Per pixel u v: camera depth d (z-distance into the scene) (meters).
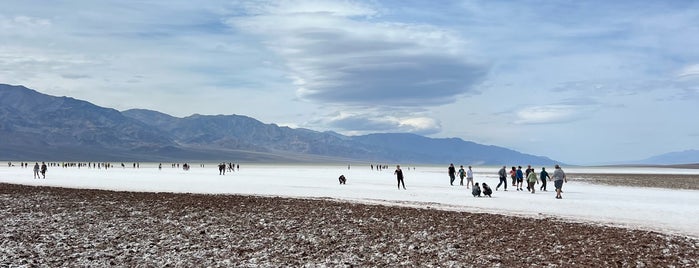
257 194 44.69
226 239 22.09
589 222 27.84
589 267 17.36
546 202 39.44
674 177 116.12
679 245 21.06
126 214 29.50
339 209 31.92
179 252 19.42
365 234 23.38
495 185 66.19
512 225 26.02
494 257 18.78
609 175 131.75
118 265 17.27
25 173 104.88
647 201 42.41
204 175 98.69
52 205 33.69
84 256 18.48
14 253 18.83
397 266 17.44
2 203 34.78
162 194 42.56
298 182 69.62
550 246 20.77
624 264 17.77
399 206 34.75
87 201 36.25
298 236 22.83
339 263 17.80
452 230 24.45
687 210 34.53
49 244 20.61
